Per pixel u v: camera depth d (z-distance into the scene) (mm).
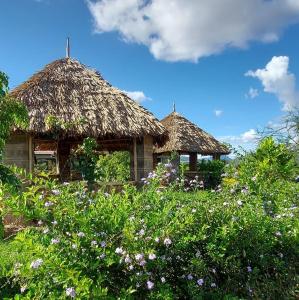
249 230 4641
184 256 4254
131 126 11797
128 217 4137
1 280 4344
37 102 11516
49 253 3516
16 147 11164
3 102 7145
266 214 5281
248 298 4355
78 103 11867
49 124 10859
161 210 4547
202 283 4094
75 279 3260
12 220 8258
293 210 5973
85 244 3699
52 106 11531
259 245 4676
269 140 9000
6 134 7367
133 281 3695
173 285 4102
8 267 4586
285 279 4730
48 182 4430
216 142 23297
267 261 4730
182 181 5898
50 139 13703
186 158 23438
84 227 3771
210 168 20766
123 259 3713
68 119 11258
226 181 7242
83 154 11055
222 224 4586
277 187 6824
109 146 16141
